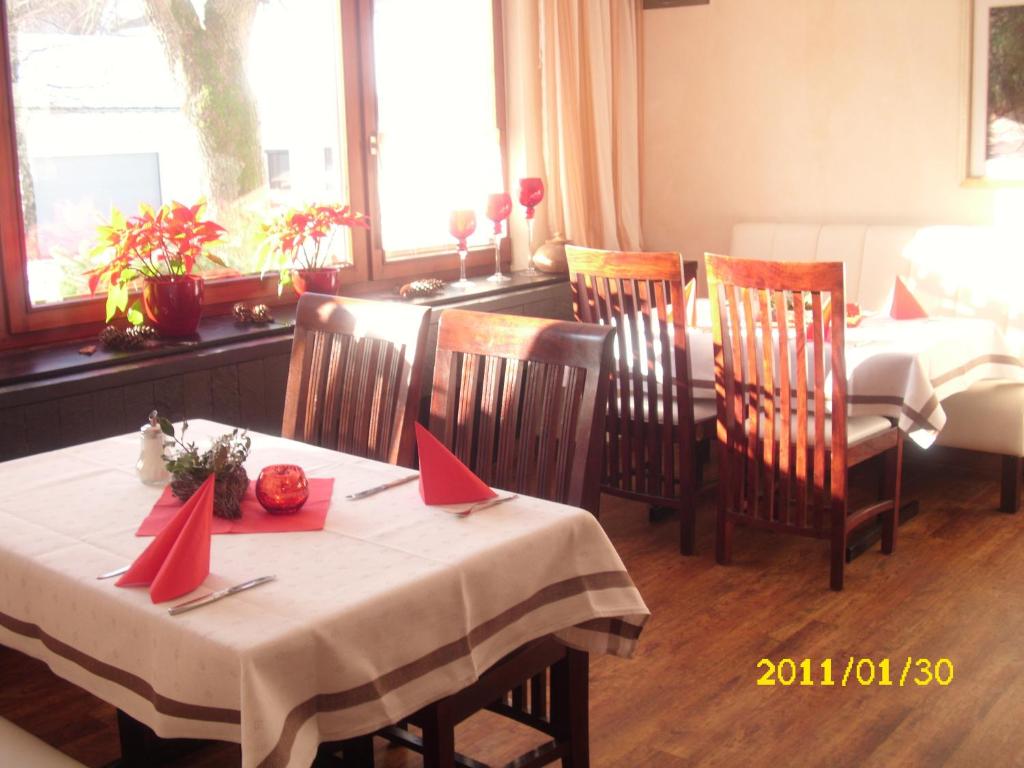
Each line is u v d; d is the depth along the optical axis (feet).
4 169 9.73
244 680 4.18
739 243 15.53
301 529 5.49
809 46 14.98
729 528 10.41
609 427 11.09
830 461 10.03
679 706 7.86
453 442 7.54
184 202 11.35
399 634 4.75
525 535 5.38
